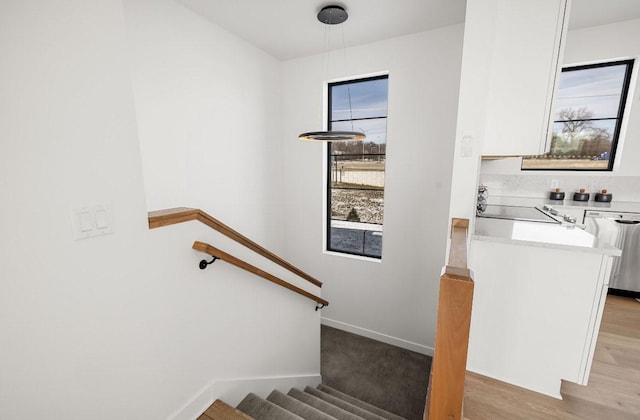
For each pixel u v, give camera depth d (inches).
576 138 132.0
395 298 122.5
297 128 129.6
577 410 59.3
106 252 40.2
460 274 30.8
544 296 61.5
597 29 107.6
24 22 31.3
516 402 60.8
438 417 32.8
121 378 43.5
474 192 64.7
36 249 33.7
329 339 130.2
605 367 72.6
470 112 62.8
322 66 119.7
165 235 47.6
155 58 76.2
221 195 102.3
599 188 129.8
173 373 51.0
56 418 37.1
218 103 97.3
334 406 78.5
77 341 38.2
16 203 31.9
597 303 58.1
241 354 66.9
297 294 87.0
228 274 60.9
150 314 46.4
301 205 135.8
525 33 60.6
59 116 34.6
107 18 38.5
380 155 122.9
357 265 128.1
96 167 38.4
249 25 95.1
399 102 108.2
